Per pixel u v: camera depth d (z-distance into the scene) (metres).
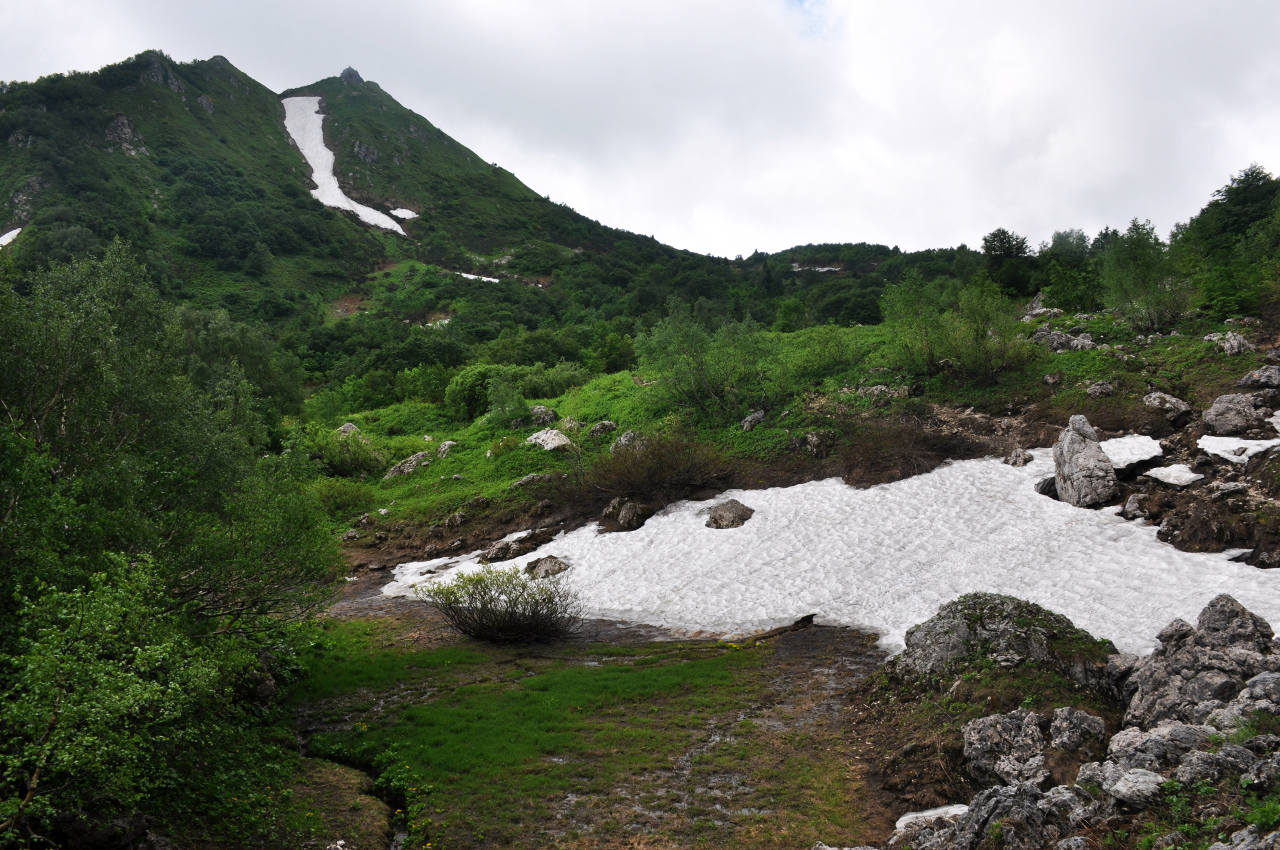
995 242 65.75
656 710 15.04
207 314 51.78
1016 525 22.50
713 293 142.25
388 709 15.73
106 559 10.52
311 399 59.53
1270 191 51.78
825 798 11.31
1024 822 8.27
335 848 10.36
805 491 28.25
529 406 46.00
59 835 8.73
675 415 36.28
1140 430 25.22
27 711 7.34
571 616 21.34
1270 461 20.44
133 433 14.48
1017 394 30.28
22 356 12.84
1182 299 32.81
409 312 132.88
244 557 14.19
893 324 37.00
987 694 12.55
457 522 31.98
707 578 23.58
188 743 11.41
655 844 10.21
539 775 12.40
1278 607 15.16
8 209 122.06
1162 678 11.44
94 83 191.00
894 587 20.73
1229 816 7.19
